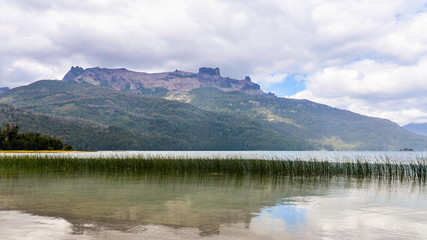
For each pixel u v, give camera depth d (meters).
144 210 8.79
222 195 11.63
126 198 10.91
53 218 7.72
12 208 9.00
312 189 13.27
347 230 6.73
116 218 7.75
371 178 17.67
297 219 7.70
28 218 7.71
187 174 19.98
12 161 26.27
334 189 13.22
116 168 23.84
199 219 7.67
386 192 12.43
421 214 8.28
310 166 20.70
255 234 6.38
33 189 13.21
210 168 22.27
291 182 16.02
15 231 6.52
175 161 23.58
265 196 11.35
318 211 8.66
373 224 7.22
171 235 6.27
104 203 9.88
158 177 18.31
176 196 11.33
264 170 20.50
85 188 13.52
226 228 6.82
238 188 13.55
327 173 19.59
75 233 6.39
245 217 7.90
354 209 8.96
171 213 8.36
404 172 19.12
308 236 6.27
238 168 21.19
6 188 13.52
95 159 25.84
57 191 12.61
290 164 20.88
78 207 9.18
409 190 12.98
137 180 16.83
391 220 7.60
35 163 25.58
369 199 10.73
